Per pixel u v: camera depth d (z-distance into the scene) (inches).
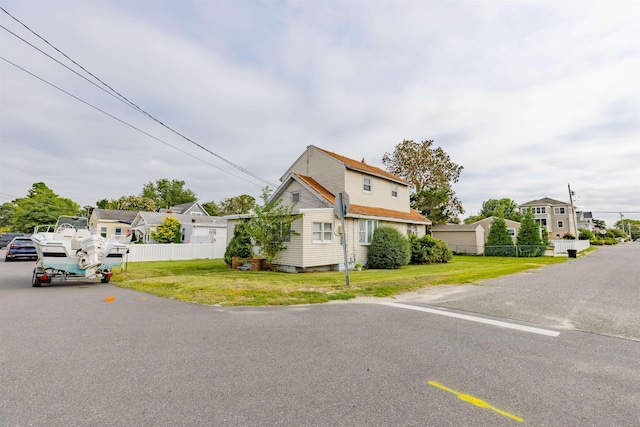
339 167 698.2
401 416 99.9
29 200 1770.4
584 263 730.2
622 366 142.8
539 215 2230.6
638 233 4475.9
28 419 95.3
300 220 577.3
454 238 1322.6
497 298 303.6
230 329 201.8
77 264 398.6
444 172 1443.2
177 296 315.9
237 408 104.3
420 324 213.8
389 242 659.4
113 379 126.3
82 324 211.6
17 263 721.6
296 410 103.3
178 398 110.9
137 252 782.5
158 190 2691.9
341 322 219.3
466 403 108.7
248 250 629.9
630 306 268.1
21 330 195.6
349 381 126.2
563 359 151.3
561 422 96.4
